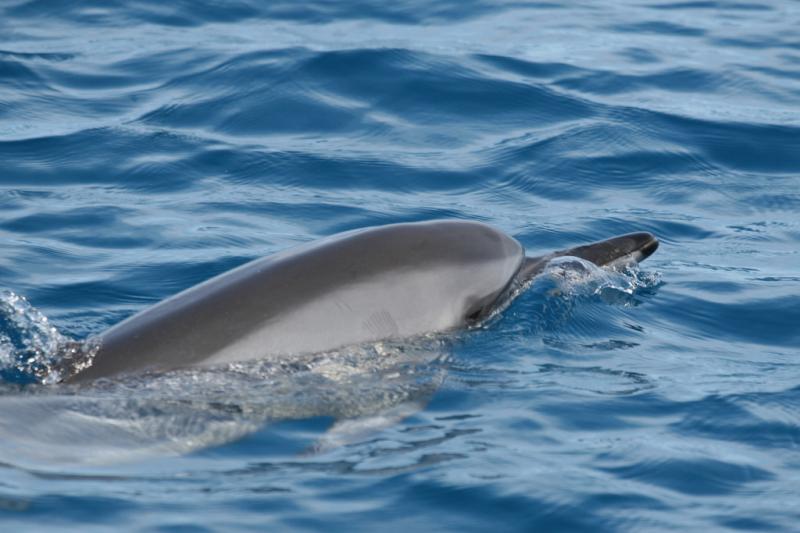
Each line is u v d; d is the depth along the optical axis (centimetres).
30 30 6500
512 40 6425
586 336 3319
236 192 4544
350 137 5075
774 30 6881
